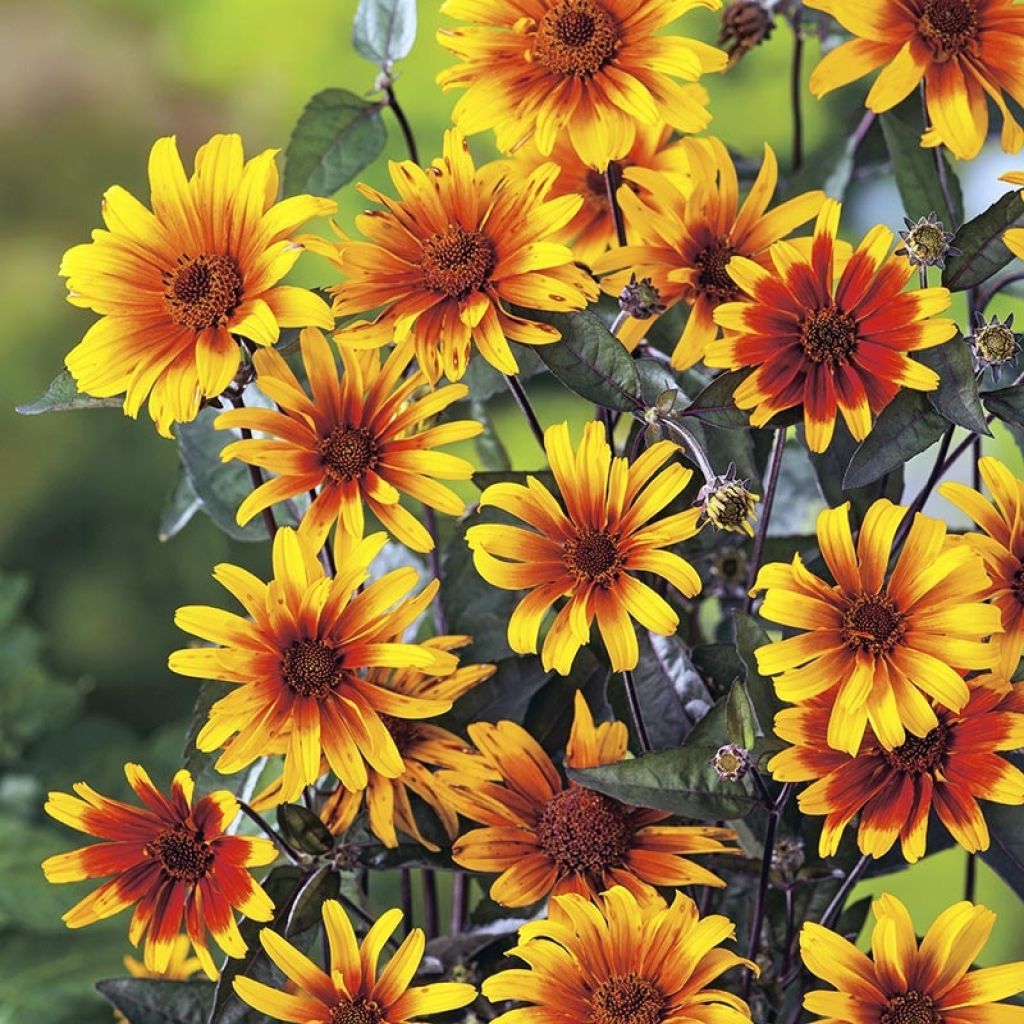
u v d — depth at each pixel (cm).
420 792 108
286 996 104
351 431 107
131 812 106
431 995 104
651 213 111
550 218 106
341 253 106
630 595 104
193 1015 110
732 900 114
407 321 105
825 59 109
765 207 112
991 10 109
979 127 109
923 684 101
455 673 109
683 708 111
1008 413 106
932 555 102
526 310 108
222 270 106
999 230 106
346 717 104
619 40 108
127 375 106
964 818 103
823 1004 102
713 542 115
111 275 106
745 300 110
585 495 105
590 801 107
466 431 107
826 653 102
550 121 107
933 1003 102
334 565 111
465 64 108
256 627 104
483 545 105
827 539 103
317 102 117
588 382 107
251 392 119
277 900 107
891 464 105
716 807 104
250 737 104
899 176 114
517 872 107
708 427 112
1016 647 103
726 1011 102
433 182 107
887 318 105
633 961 103
